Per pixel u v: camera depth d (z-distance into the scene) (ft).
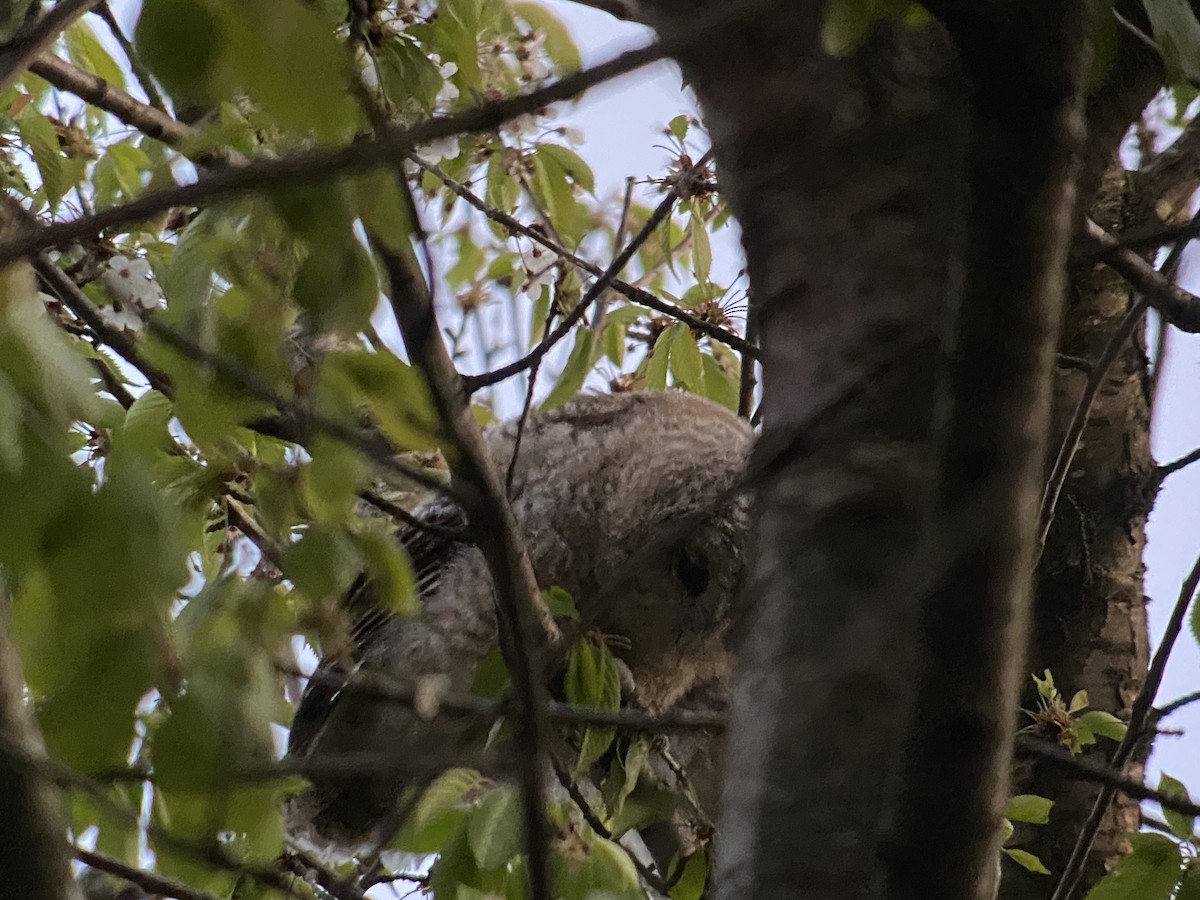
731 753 13.39
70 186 22.44
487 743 19.19
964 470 11.10
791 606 13.20
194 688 12.07
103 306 20.75
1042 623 25.21
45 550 11.47
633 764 20.68
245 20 9.79
